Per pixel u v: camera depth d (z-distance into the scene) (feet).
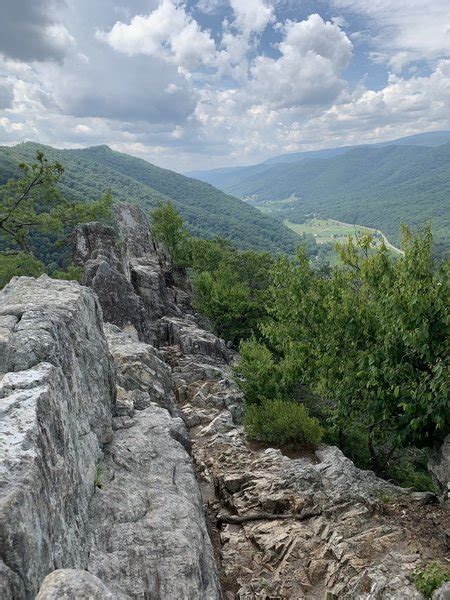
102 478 33.27
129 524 29.45
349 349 51.88
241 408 85.76
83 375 37.29
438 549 34.91
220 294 167.94
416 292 39.19
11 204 143.23
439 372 37.52
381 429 49.85
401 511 41.75
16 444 20.22
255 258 247.09
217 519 45.65
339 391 50.42
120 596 23.57
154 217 214.28
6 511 16.57
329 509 43.57
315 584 35.04
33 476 19.04
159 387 69.36
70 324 37.09
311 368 57.41
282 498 45.93
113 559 26.05
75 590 16.29
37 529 18.34
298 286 58.03
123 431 43.37
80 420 33.27
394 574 32.01
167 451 41.29
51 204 156.25
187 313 165.78
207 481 56.85
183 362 108.88
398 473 72.18
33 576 17.12
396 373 42.73
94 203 165.58
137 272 151.23
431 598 28.63
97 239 158.30
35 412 22.61
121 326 104.01
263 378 86.53
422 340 39.14
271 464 56.39
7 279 132.46
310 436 65.10
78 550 23.71
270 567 37.63
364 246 54.03
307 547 38.91
